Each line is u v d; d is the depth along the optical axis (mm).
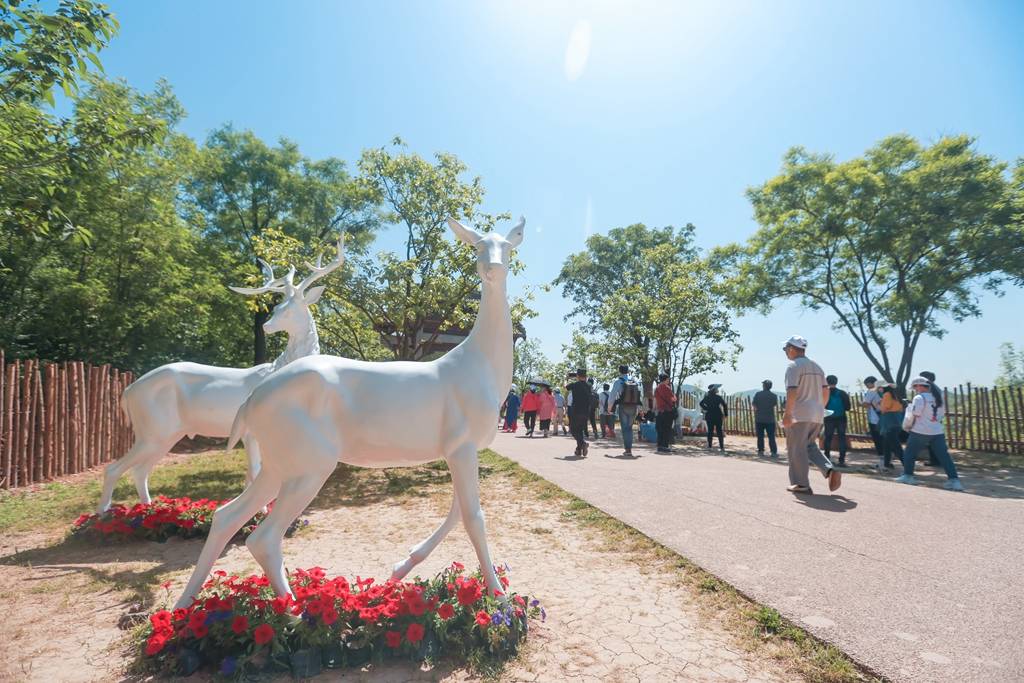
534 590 3764
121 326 13383
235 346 21453
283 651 2646
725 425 19734
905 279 14633
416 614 2785
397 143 11969
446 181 11883
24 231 5395
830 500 6215
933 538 4641
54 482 8344
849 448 13734
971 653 2689
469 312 11828
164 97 16094
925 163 13594
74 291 12078
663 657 2801
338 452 2982
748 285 16922
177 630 2695
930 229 12734
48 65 4789
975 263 13086
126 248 13141
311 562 4516
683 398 22359
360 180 12234
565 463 9547
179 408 5398
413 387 3107
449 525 3482
